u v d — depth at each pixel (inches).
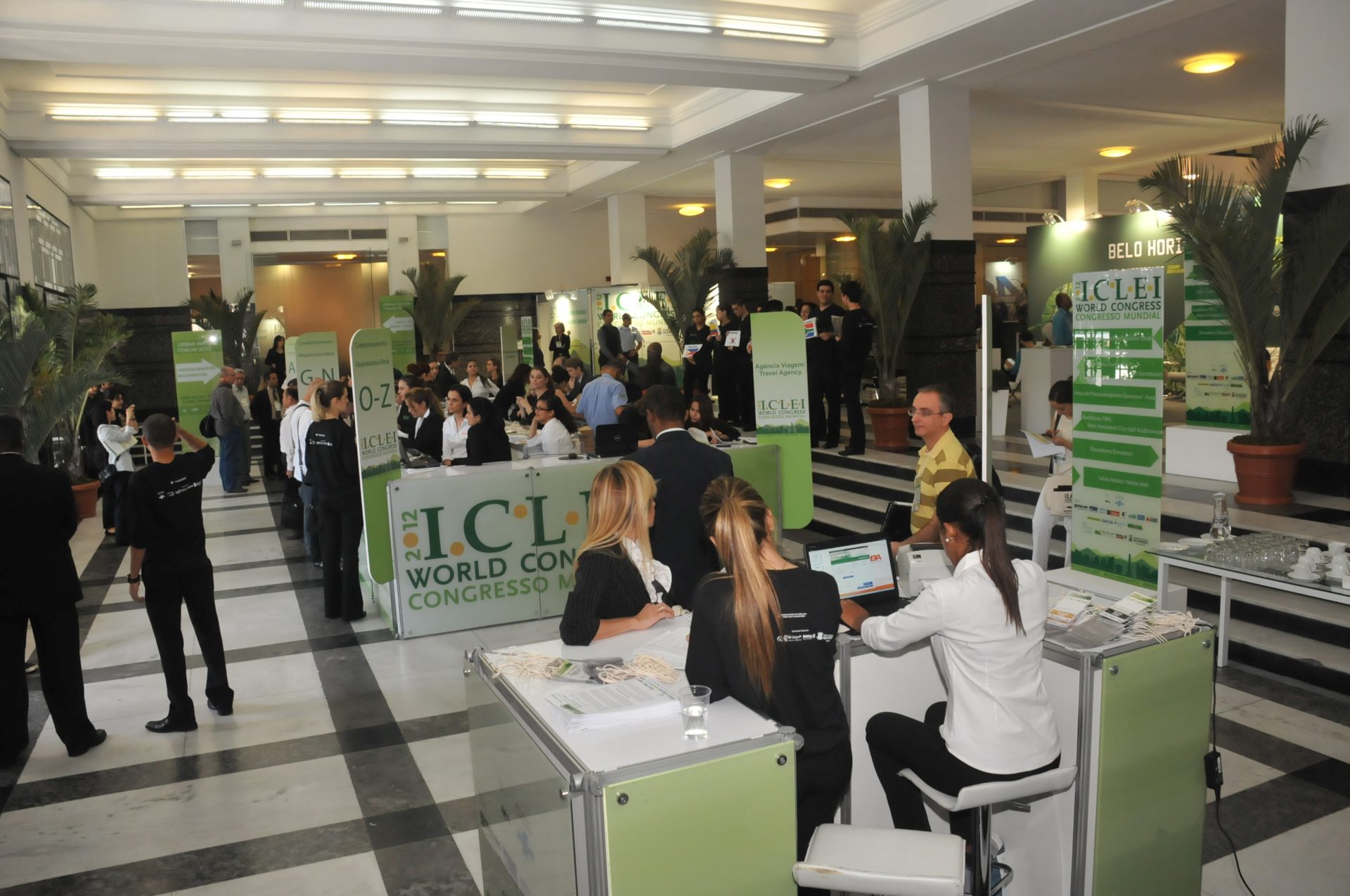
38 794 163.0
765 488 273.6
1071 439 217.9
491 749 105.8
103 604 286.5
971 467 154.7
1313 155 264.8
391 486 237.5
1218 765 115.2
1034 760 100.6
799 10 343.0
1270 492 264.1
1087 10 304.2
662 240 862.5
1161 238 529.3
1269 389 268.5
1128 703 107.3
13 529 170.6
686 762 82.4
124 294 749.3
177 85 405.4
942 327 410.6
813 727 98.4
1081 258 573.9
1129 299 175.6
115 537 374.9
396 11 290.8
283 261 785.6
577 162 640.4
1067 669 109.3
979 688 100.7
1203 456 303.7
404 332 635.5
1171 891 115.2
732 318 482.3
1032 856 115.1
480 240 820.6
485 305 824.9
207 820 152.4
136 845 145.1
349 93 430.0
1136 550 178.9
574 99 465.7
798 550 317.7
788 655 97.1
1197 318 310.7
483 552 248.4
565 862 82.5
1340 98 257.6
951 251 406.3
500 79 424.2
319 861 139.3
